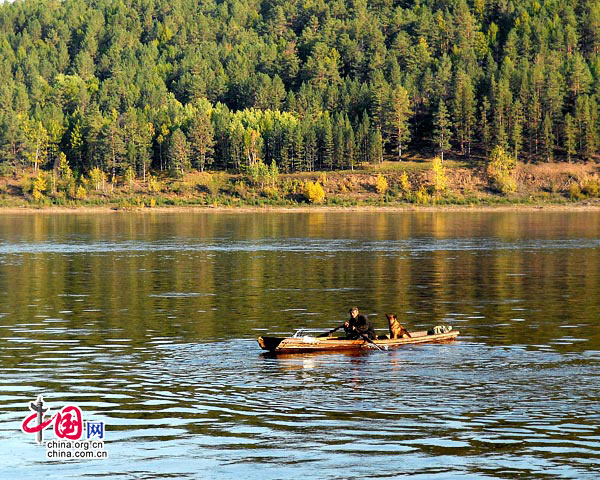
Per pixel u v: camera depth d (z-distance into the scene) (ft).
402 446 117.60
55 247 504.02
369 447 117.29
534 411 133.49
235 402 139.95
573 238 570.87
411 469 109.19
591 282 310.65
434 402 139.13
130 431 124.88
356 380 154.51
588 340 192.75
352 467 110.01
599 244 512.22
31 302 260.01
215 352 180.75
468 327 212.02
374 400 140.67
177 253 455.22
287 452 115.75
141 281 318.45
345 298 268.41
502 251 460.14
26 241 561.02
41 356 175.63
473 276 332.60
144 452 116.16
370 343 184.14
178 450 116.78
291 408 136.15
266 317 229.25
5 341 192.44
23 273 348.59
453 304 253.85
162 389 148.25
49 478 107.55
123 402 140.05
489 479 105.81
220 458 113.60
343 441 119.85
